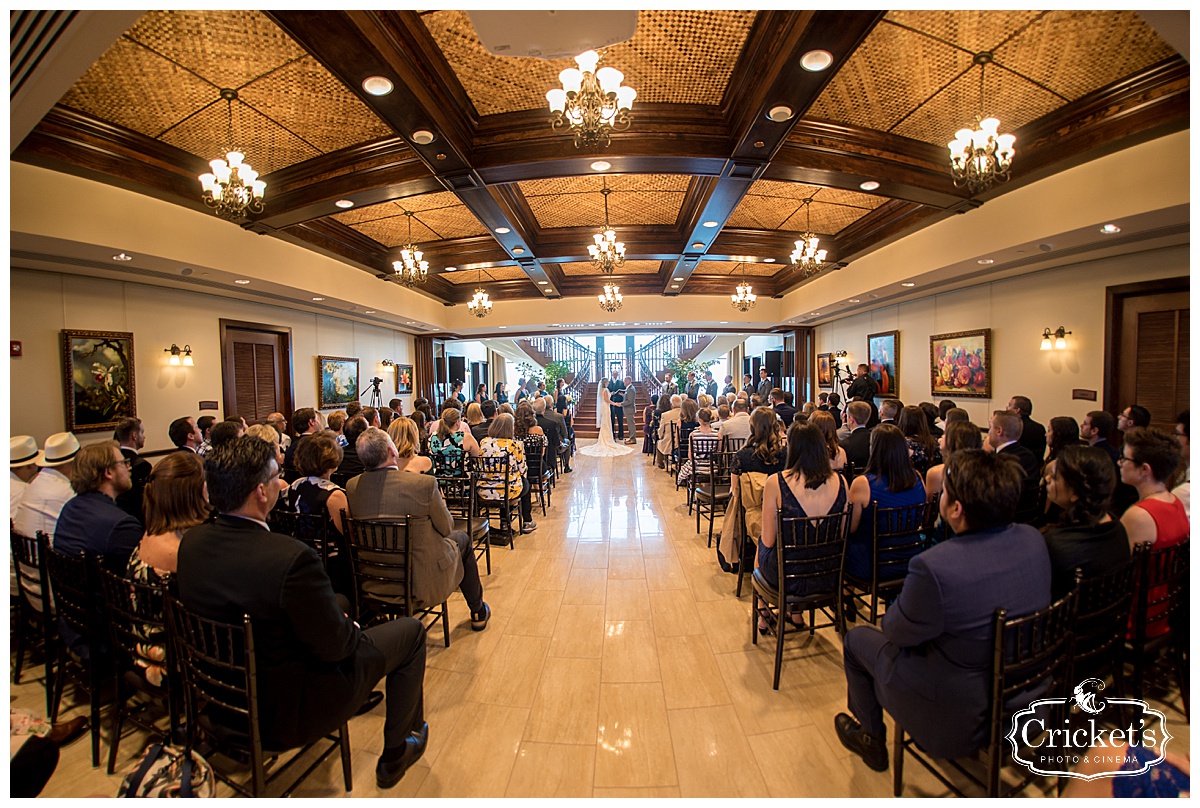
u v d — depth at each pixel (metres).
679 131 3.63
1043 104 3.46
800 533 2.33
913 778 1.76
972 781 1.66
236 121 3.55
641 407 16.16
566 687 2.33
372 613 2.71
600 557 3.99
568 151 3.74
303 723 1.50
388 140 3.85
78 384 4.96
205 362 6.34
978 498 1.40
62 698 2.33
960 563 1.38
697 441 4.89
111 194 4.05
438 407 12.18
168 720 2.14
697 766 1.84
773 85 2.90
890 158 4.05
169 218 4.51
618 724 2.07
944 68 3.05
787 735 2.00
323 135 3.78
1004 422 3.05
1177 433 3.53
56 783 1.82
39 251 4.06
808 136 3.86
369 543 2.43
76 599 1.94
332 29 2.39
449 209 5.50
